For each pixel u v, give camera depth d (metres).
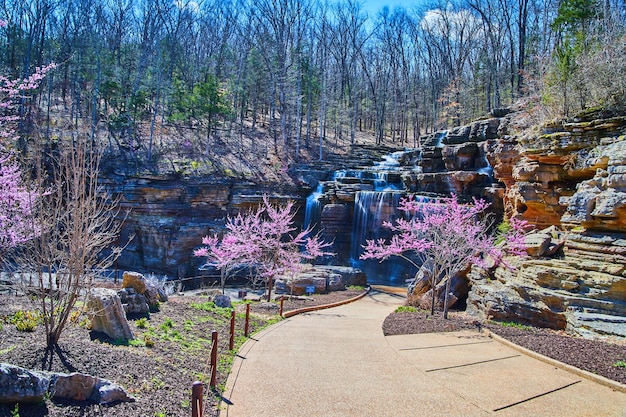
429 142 30.89
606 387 6.34
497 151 18.19
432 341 9.19
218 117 39.03
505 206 18.14
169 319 8.81
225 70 46.81
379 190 27.12
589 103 13.84
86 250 6.07
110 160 27.11
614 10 19.45
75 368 5.06
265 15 40.69
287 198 27.69
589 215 10.70
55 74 34.25
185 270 24.41
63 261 6.44
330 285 19.00
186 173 27.38
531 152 13.83
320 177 30.28
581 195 11.12
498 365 7.39
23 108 24.48
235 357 7.46
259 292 19.02
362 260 25.39
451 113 43.78
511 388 6.26
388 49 53.75
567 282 10.13
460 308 14.11
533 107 19.05
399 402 5.65
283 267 17.59
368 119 55.84
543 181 13.82
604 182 10.45
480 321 11.27
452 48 51.47
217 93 32.78
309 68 39.72
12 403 3.85
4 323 6.41
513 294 11.24
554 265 10.82
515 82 39.03
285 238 27.22
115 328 6.68
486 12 41.16
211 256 22.03
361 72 57.94
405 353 8.16
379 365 7.32
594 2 20.66
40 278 5.70
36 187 6.91
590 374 6.71
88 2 38.84
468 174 22.48
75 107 31.64
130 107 33.12
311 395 5.80
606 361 7.26
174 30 42.94
